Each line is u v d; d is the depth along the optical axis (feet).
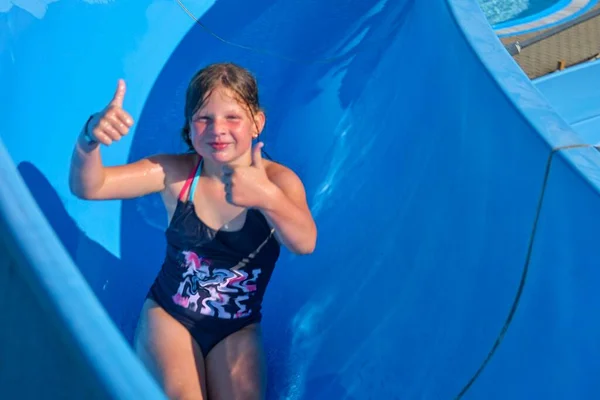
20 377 4.32
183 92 10.80
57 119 9.10
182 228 7.66
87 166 7.30
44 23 9.28
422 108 9.49
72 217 8.86
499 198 7.17
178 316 7.48
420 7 10.70
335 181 10.12
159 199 9.91
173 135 10.34
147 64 10.66
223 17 11.57
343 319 8.57
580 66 16.66
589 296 5.73
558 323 6.00
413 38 10.53
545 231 6.34
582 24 19.45
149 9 10.92
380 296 8.44
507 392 6.27
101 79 9.98
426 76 9.66
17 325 4.39
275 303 9.12
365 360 7.95
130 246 9.34
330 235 9.60
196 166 7.77
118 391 3.54
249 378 7.34
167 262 7.82
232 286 7.56
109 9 10.37
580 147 6.40
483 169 7.62
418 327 7.70
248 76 7.57
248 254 7.57
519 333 6.39
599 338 5.51
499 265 6.93
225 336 7.55
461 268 7.50
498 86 7.47
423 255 8.20
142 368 3.71
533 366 6.12
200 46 11.23
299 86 11.28
